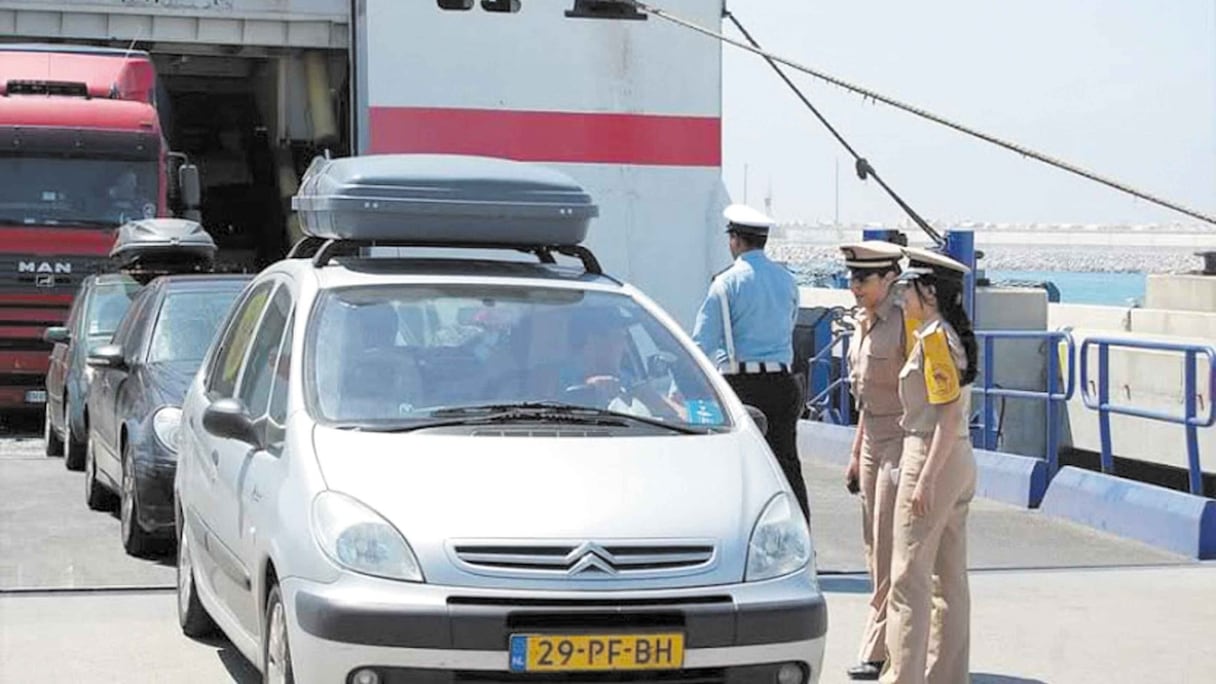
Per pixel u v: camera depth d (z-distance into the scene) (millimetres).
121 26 20578
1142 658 9023
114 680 8211
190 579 8906
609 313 8055
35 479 15172
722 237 19734
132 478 11180
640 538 6445
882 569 8352
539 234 8516
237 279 12969
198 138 26734
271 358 7914
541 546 6359
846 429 17531
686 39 19594
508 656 6211
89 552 11492
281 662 6832
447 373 7516
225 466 7949
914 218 17328
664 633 6285
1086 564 11727
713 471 6961
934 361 7316
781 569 6602
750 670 6441
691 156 19703
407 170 8305
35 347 19438
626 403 7594
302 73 22859
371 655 6219
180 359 11984
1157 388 17672
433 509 6473
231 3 20594
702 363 7922
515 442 6988
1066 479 13648
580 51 19328
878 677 8367
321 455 6840
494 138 19156
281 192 24141
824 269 30328
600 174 19438
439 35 18969
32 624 9352
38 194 19578
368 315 7711
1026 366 18547
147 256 16719
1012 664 8891
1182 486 18453
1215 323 19562
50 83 20469
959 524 7680
